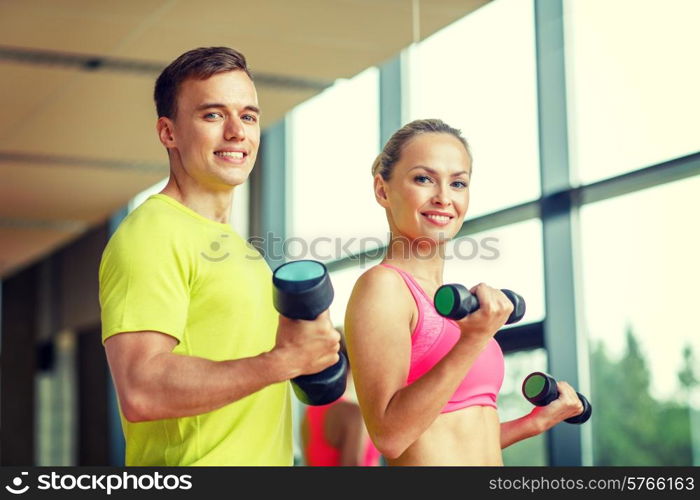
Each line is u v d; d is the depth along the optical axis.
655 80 4.62
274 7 4.77
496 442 2.13
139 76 5.71
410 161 2.14
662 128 4.59
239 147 1.94
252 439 1.88
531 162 5.16
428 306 2.07
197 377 1.68
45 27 5.03
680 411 4.45
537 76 5.13
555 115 5.09
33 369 12.54
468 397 2.09
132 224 1.86
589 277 4.95
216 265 1.87
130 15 4.89
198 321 1.85
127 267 1.80
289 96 6.00
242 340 1.86
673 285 4.50
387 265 2.12
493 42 5.43
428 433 2.05
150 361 1.73
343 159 6.43
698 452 4.36
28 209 8.98
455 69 5.69
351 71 5.61
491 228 5.38
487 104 5.45
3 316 12.64
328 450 3.37
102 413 10.77
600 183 4.85
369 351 2.00
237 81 1.96
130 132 6.76
